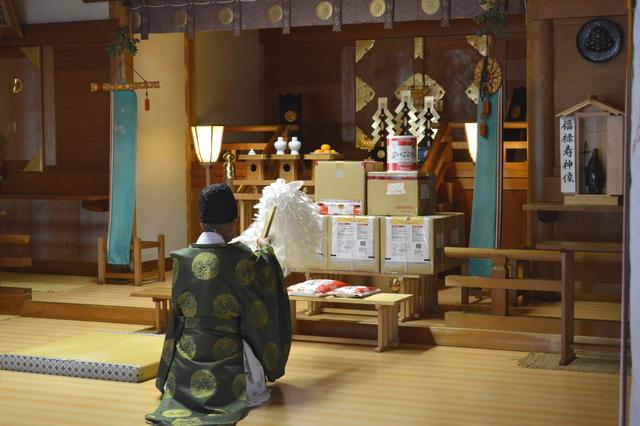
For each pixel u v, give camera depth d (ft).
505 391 13.97
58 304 21.21
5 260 21.62
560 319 16.74
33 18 26.35
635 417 6.03
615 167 18.83
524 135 28.84
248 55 33.42
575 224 20.53
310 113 33.83
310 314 19.20
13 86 26.76
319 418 12.60
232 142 32.01
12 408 13.30
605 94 20.02
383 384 14.51
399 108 31.78
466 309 19.16
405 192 18.78
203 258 13.09
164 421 12.09
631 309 6.14
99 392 14.23
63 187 26.30
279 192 18.10
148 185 26.84
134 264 24.21
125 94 24.29
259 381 13.52
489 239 20.43
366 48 32.94
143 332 19.39
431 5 21.21
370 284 20.61
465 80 31.78
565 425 12.10
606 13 19.83
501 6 20.84
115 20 25.22
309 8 22.17
